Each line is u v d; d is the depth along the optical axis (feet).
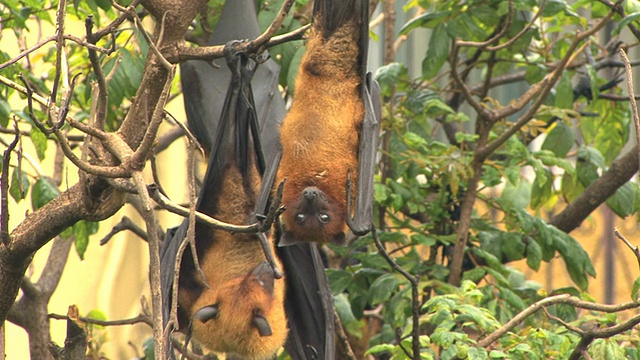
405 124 39.24
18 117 32.22
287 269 28.17
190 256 25.81
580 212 40.06
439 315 27.43
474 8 37.42
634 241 72.84
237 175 25.22
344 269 38.70
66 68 20.83
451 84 41.86
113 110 34.35
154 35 23.77
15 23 34.19
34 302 34.71
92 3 29.14
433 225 37.19
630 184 39.50
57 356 23.61
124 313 63.77
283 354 34.68
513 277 37.17
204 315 24.09
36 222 23.52
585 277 35.99
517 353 26.35
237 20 29.55
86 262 62.95
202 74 30.25
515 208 35.94
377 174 38.24
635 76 66.69
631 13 34.76
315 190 22.48
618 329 24.18
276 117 30.99
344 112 22.93
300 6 34.58
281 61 32.63
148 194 18.67
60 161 38.32
